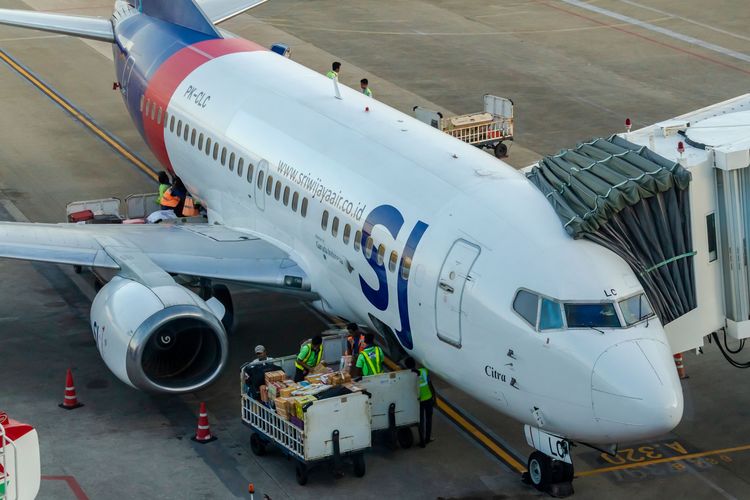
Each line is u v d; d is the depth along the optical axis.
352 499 45.16
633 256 43.38
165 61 71.81
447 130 83.06
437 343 45.75
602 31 119.62
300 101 60.88
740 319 45.78
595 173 46.12
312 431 45.16
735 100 56.09
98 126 93.56
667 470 47.56
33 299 64.62
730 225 45.25
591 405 40.00
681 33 118.44
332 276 53.50
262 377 48.78
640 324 41.28
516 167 82.56
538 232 43.53
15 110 96.69
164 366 51.25
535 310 41.44
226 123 63.12
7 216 75.19
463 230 45.16
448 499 45.09
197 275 54.75
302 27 121.25
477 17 126.06
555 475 45.56
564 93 99.62
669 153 47.31
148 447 49.22
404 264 47.06
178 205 71.19
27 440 33.78
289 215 56.50
